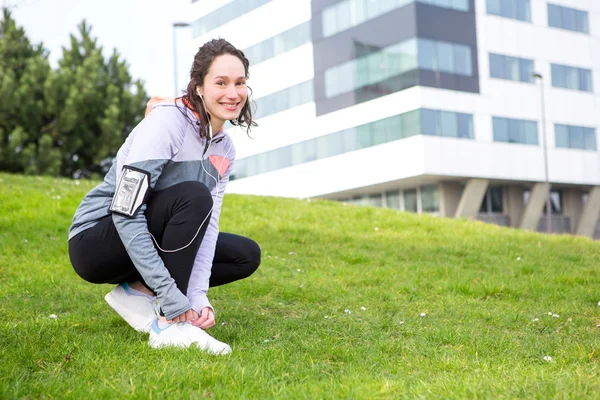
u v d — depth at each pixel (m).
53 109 22.31
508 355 3.18
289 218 9.84
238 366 2.67
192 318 3.07
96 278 3.28
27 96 21.81
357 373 2.65
